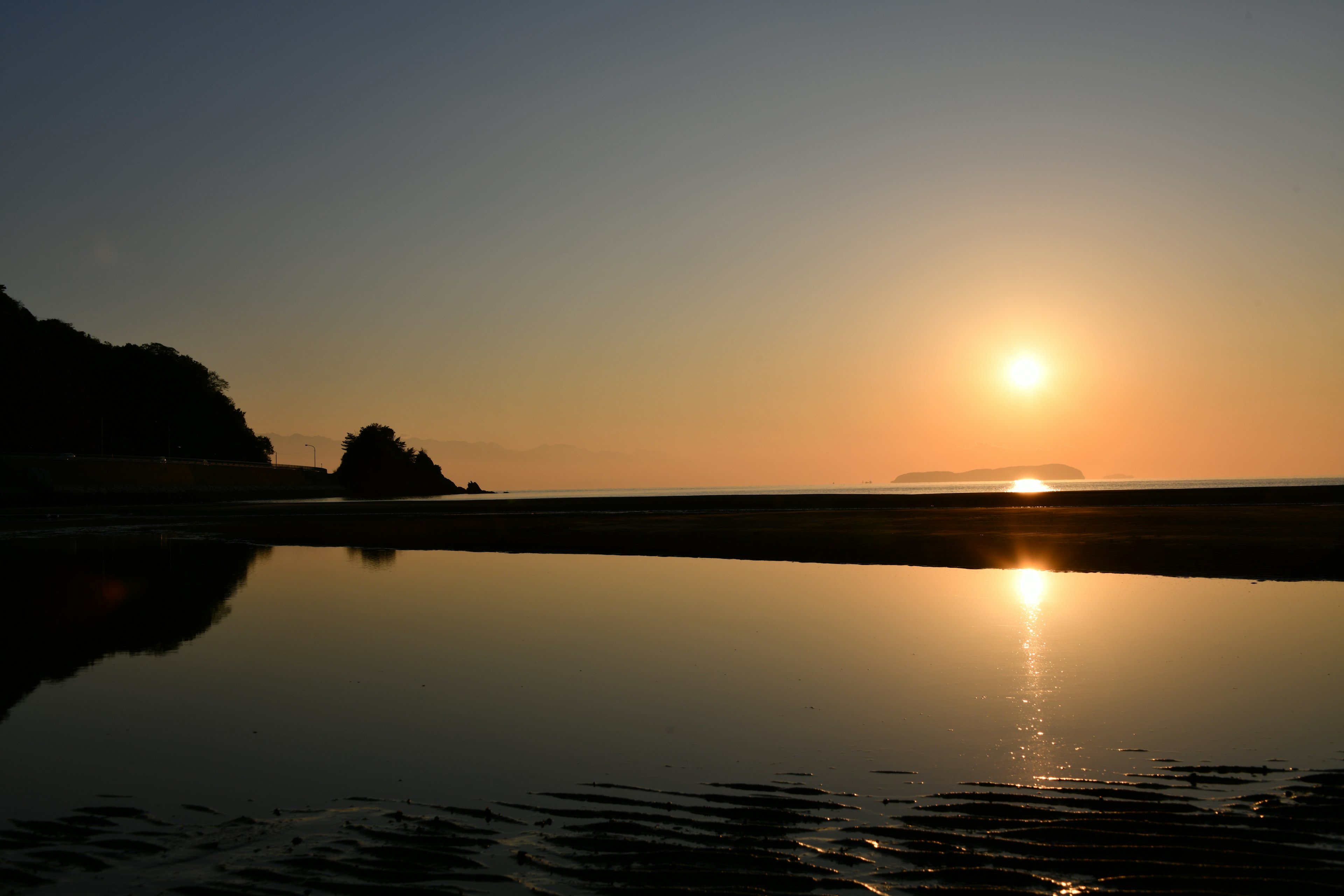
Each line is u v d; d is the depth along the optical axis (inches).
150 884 248.4
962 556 1237.7
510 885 244.4
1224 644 620.7
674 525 1947.6
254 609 853.8
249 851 274.7
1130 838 268.4
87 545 1694.1
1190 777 336.5
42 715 473.4
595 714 465.1
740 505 3100.4
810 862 257.1
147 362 5949.8
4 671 585.9
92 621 788.0
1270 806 294.0
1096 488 7022.6
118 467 4345.5
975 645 630.5
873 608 812.6
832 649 625.3
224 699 507.5
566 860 262.1
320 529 2073.1
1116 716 436.8
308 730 441.1
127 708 488.1
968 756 375.2
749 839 278.7
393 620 780.6
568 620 766.5
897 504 2967.5
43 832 299.1
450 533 1868.8
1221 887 232.5
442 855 267.3
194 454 5940.0
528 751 398.9
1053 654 594.6
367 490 6712.6
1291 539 1255.5
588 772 365.1
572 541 1599.4
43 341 4864.7
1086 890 232.8
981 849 264.1
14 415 4338.1
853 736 414.0
